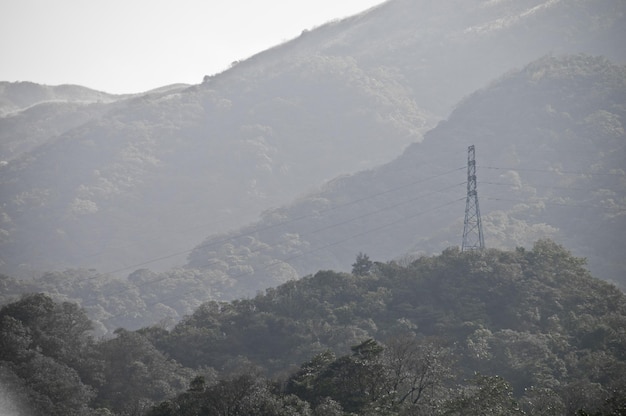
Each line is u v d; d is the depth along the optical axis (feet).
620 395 650.02
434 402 620.90
